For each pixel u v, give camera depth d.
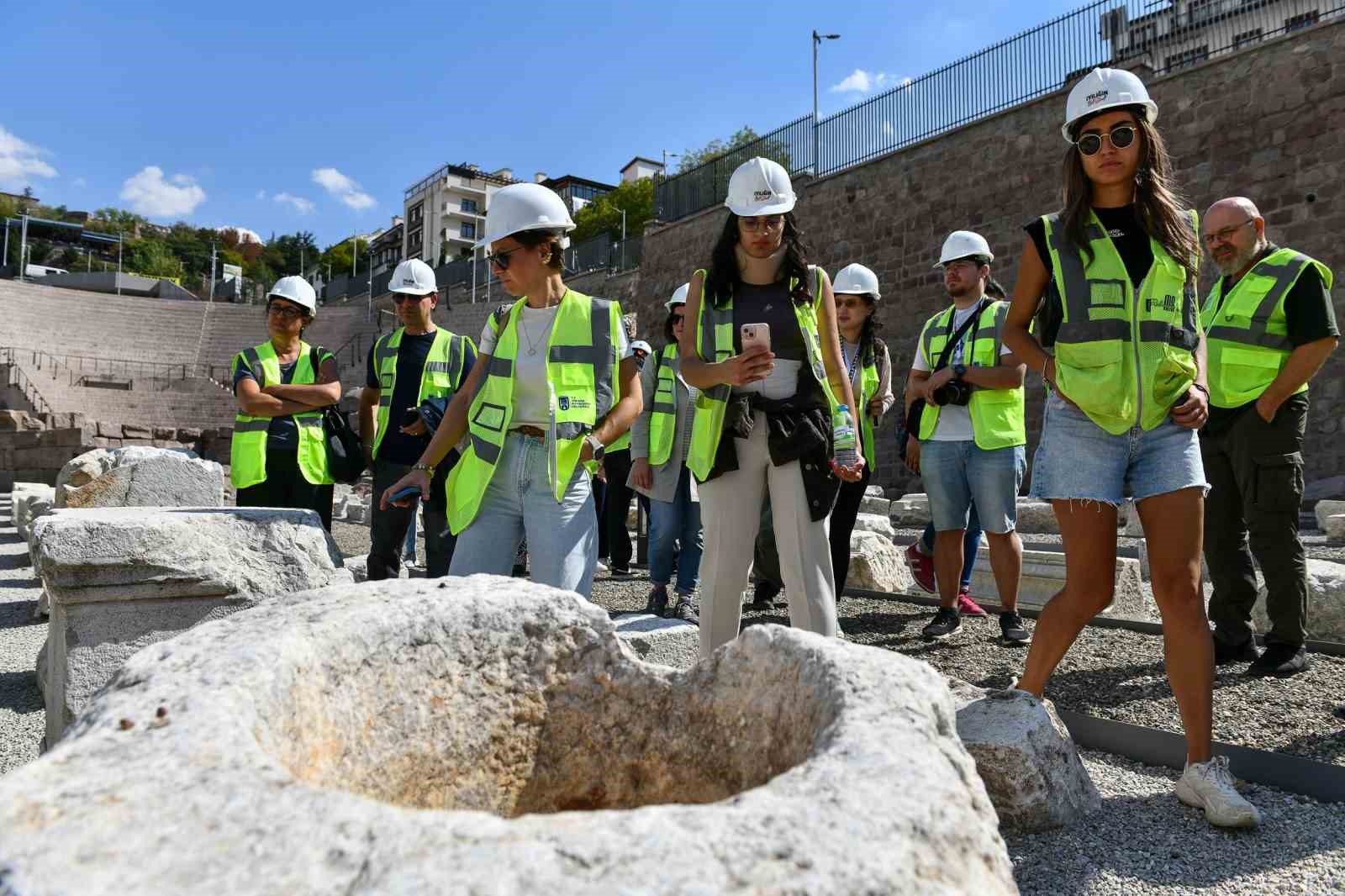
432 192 81.62
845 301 5.07
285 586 3.60
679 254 23.64
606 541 8.73
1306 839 2.38
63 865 0.78
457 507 3.17
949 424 4.67
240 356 4.79
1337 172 12.25
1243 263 4.09
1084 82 2.71
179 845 0.81
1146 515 2.64
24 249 62.06
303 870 0.79
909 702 1.21
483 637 1.58
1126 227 2.70
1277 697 3.51
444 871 0.77
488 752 1.55
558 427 3.05
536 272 3.20
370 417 5.44
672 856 0.81
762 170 3.07
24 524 10.61
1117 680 3.89
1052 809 2.48
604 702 1.61
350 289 47.62
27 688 4.32
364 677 1.43
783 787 0.97
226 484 12.87
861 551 6.67
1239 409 3.94
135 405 31.59
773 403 3.06
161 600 3.41
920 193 17.62
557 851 0.81
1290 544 3.86
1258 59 13.05
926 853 0.90
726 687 1.52
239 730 1.06
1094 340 2.61
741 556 3.13
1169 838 2.41
